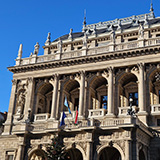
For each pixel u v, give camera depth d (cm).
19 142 4638
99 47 5200
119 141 4031
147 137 4297
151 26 5519
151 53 4772
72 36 6331
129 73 4916
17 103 5506
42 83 5497
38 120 5144
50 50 6216
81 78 5125
